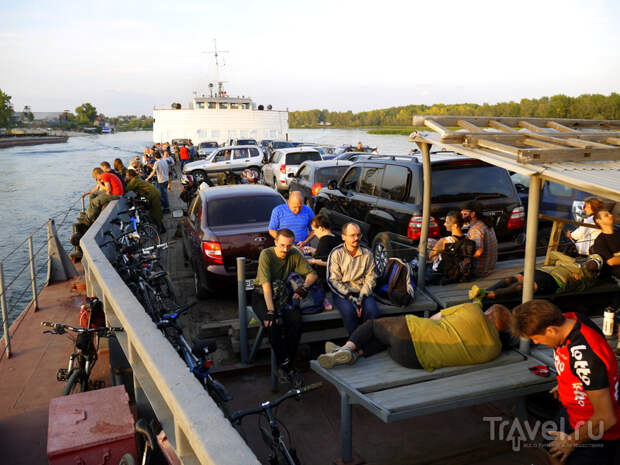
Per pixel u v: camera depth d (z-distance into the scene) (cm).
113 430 305
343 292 450
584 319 251
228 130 4162
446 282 534
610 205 588
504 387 328
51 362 520
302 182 1219
